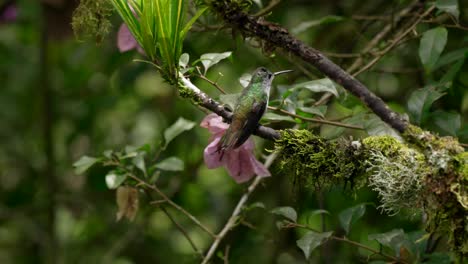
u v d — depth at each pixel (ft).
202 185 29.63
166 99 31.76
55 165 32.86
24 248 34.24
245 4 13.50
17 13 33.40
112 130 32.91
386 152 12.93
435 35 15.74
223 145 13.93
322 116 15.57
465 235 11.75
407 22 21.39
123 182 19.58
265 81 14.61
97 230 31.32
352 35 26.32
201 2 14.14
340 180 13.38
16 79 36.65
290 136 13.56
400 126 12.37
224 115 14.15
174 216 30.04
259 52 27.22
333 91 14.82
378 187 12.66
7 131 35.47
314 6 28.55
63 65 35.24
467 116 24.21
